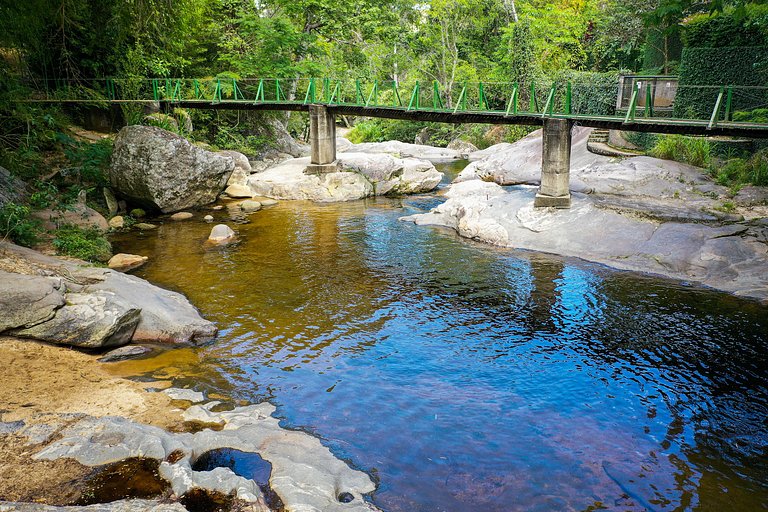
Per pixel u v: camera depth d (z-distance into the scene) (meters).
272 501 5.72
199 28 30.53
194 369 9.10
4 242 11.53
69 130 22.75
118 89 26.08
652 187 17.77
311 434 7.46
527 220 16.70
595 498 6.41
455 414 8.09
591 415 8.12
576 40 35.75
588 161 21.27
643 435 7.65
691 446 7.42
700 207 16.06
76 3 20.12
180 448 6.34
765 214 15.29
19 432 6.44
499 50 39.31
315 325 11.01
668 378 9.16
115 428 6.58
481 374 9.27
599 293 12.65
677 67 24.34
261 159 30.19
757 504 6.35
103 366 8.89
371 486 6.37
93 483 5.67
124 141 18.92
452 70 40.72
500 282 13.40
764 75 19.48
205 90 29.27
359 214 20.39
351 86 37.75
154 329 9.99
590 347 10.23
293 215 20.11
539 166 23.19
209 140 29.80
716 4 11.91
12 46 19.11
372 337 10.56
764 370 9.37
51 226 14.77
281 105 24.30
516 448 7.31
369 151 34.72
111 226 17.48
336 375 9.13
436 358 9.80
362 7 33.97
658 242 14.52
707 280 13.10
